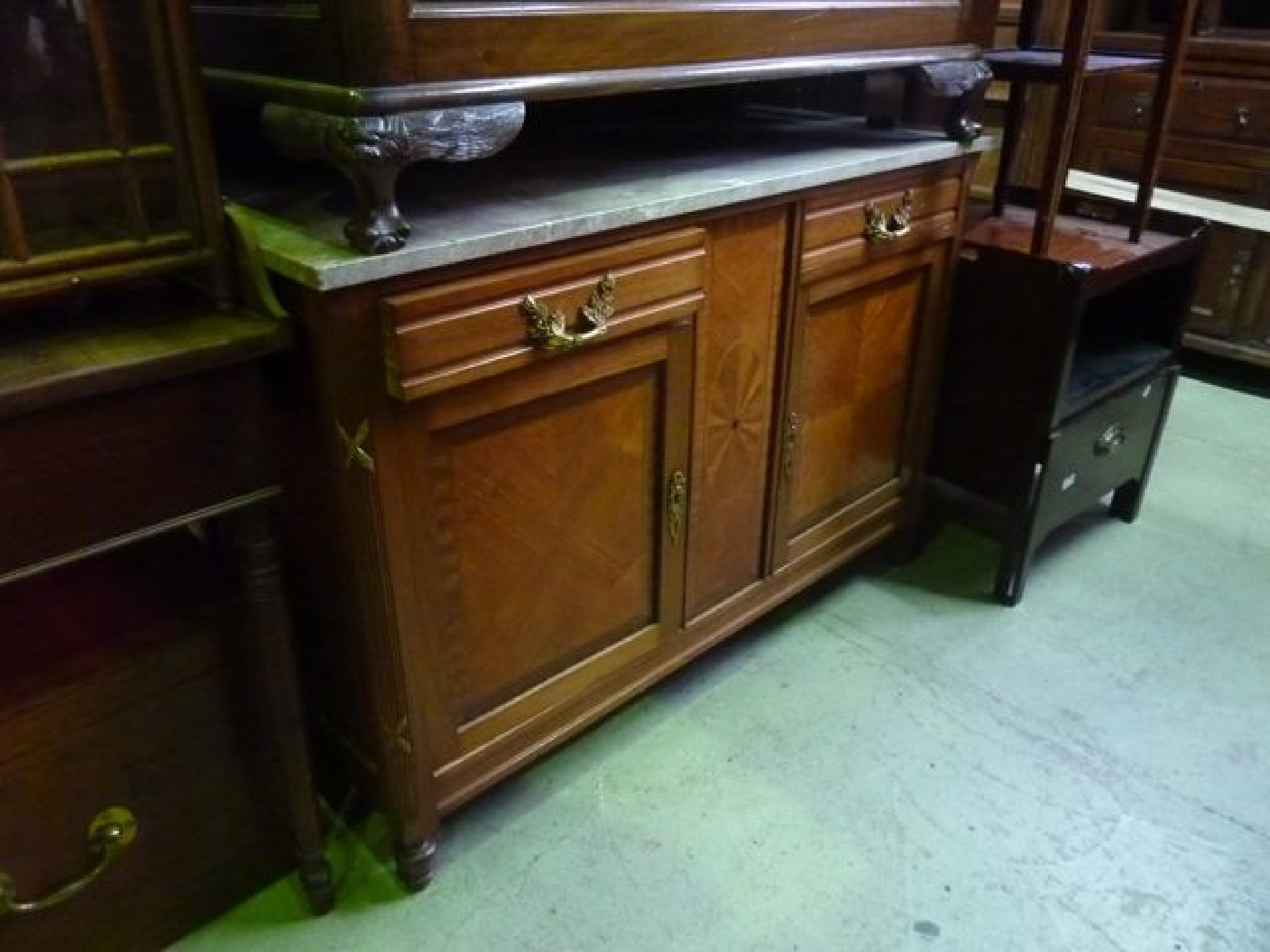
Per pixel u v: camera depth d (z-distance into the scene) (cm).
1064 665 156
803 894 118
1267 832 127
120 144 79
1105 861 122
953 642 162
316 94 83
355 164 81
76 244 80
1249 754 139
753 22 109
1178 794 132
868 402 155
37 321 84
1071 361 153
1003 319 158
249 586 97
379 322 88
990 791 132
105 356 77
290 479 103
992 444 166
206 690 103
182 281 94
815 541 157
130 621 99
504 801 130
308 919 115
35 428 75
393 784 111
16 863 93
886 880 120
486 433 101
